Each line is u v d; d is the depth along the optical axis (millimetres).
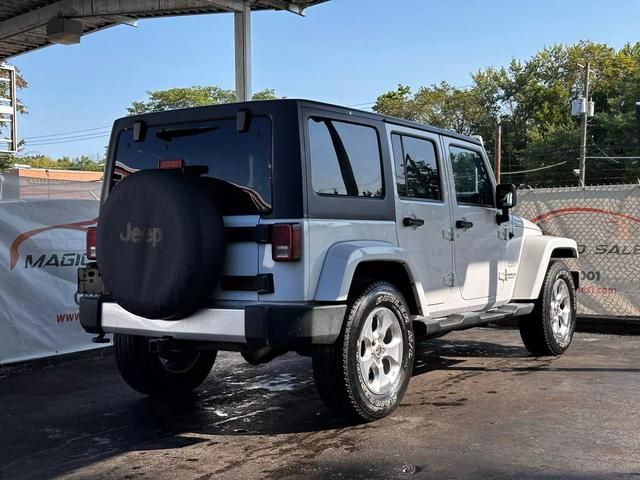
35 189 10000
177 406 5547
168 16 12461
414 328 5434
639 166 51750
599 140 56312
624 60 63188
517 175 59000
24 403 5668
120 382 6414
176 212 4363
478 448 4270
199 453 4352
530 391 5719
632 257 8859
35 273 7180
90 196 9773
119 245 4609
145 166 5141
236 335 4355
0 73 19094
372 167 5047
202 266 4363
